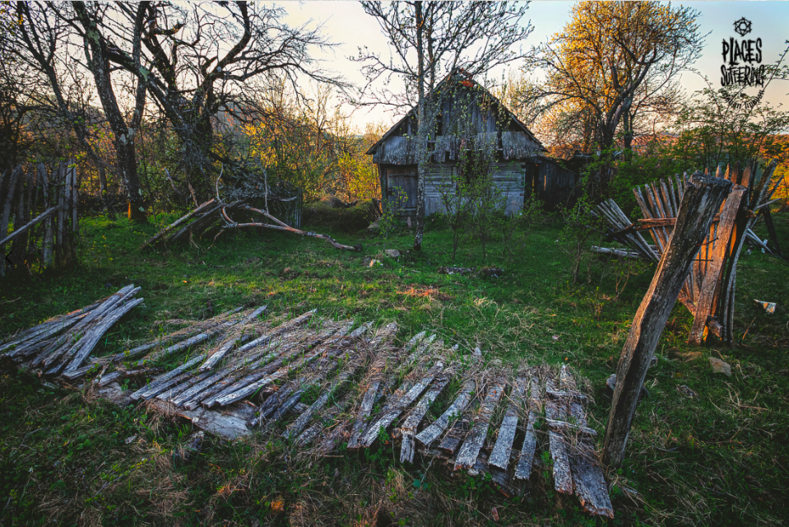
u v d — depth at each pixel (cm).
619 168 906
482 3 742
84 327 438
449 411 315
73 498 239
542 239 1101
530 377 384
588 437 290
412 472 271
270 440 279
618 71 1600
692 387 389
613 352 455
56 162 698
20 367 360
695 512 248
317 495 253
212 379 353
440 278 742
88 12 850
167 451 274
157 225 920
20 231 543
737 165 462
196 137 991
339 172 2073
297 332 470
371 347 436
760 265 745
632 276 718
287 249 945
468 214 909
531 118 1595
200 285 633
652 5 1453
